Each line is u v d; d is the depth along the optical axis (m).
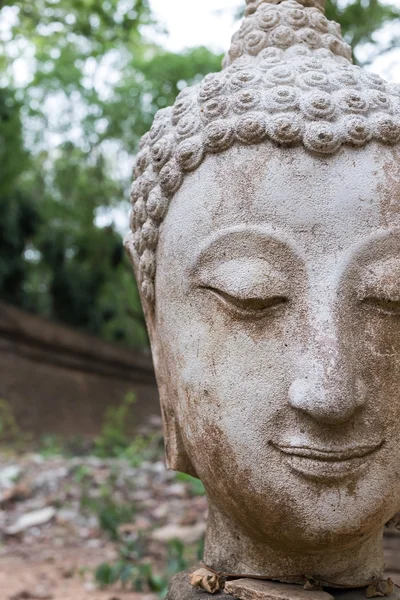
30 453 7.24
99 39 7.12
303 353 1.46
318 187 1.51
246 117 1.55
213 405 1.54
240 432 1.50
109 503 4.48
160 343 1.75
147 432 8.21
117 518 4.15
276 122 1.53
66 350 10.55
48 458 6.39
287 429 1.47
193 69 10.57
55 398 9.92
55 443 8.05
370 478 1.48
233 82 1.64
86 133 11.59
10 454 6.84
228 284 1.50
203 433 1.57
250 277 1.48
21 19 6.82
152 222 1.73
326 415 1.41
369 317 1.50
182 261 1.59
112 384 11.12
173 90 10.69
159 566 3.75
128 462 6.07
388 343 1.50
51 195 12.44
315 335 1.45
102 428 9.48
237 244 1.52
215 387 1.53
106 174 12.75
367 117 1.57
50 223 12.02
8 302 11.04
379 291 1.48
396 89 1.68
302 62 1.68
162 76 10.65
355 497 1.47
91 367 10.88
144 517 4.59
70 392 10.23
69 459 6.30
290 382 1.46
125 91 11.18
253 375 1.49
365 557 1.68
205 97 1.65
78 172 12.41
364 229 1.49
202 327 1.56
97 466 5.87
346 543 1.53
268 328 1.50
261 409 1.48
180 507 4.74
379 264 1.50
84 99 11.50
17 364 9.89
